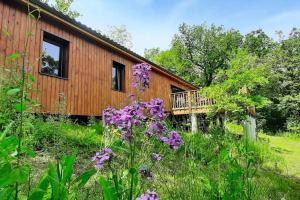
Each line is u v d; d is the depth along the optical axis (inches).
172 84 707.4
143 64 73.5
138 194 66.2
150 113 67.6
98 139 233.0
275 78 1049.5
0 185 43.7
